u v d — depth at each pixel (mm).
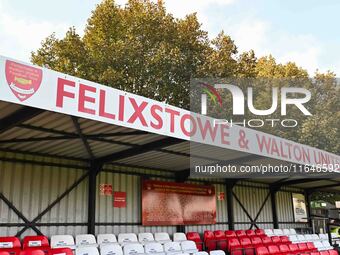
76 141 7629
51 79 5207
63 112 5262
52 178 8633
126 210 10070
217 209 12812
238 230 12758
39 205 8273
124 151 8594
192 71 19656
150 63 18500
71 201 8891
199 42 20609
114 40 19438
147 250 8633
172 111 7039
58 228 8516
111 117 5879
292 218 16766
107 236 8977
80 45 18578
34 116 5531
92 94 5672
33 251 6090
